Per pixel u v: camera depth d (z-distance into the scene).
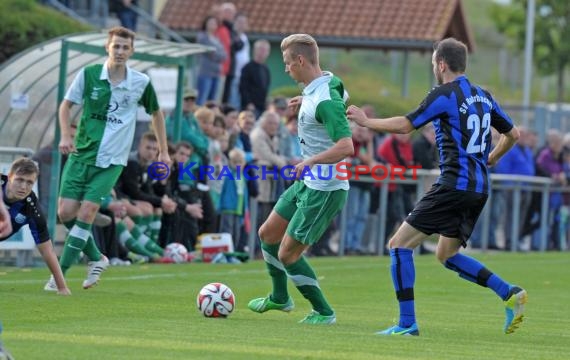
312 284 24.06
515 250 57.06
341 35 87.94
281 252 23.89
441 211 22.42
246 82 55.12
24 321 22.62
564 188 60.00
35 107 41.19
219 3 87.19
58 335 20.47
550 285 37.66
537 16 123.69
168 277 34.59
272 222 24.27
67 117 29.11
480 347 21.19
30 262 36.94
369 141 50.12
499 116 23.27
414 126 22.14
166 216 42.09
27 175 26.17
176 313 24.95
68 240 28.89
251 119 45.97
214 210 43.75
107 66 29.23
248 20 86.75
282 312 26.09
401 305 22.72
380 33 88.56
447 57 22.61
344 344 20.61
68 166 29.42
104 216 37.97
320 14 88.88
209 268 38.97
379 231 50.66
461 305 29.84
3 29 57.19
